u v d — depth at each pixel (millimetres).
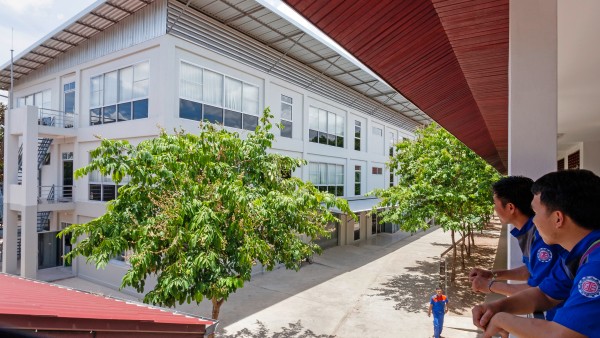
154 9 11562
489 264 15719
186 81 11875
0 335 1407
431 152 12875
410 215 11578
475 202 11352
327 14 3209
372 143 24266
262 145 7305
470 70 4285
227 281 5242
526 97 2271
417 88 5293
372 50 3969
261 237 6387
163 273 5371
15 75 17250
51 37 13586
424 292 12039
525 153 2273
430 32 3602
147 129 11523
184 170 6102
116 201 5832
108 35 13023
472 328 8797
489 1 2719
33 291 3096
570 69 4070
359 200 22000
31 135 12992
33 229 13062
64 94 15117
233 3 11789
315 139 18422
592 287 1036
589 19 2818
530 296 1486
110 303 3025
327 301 11164
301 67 16828
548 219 1290
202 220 5094
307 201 6328
